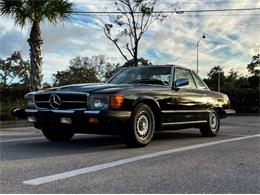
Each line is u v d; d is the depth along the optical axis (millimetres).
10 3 17719
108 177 5211
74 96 7422
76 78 57594
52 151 7320
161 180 5062
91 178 5152
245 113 28719
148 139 7914
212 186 4793
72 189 4629
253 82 61094
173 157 6703
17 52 54125
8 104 20922
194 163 6176
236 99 29734
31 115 7844
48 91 7758
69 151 7320
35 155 6859
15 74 54125
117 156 6781
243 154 7059
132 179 5105
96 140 8969
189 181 5023
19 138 9555
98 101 7266
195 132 11055
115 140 8969
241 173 5492
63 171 5547
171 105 8445
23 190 4578
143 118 7797
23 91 25641
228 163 6191
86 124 7277
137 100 7605
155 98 8023
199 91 9508
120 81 8984
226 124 15328
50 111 7555
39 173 5418
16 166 5887
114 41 29281
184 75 9281
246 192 4551
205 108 9641
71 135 8906
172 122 8547
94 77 58844
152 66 9125
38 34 18688
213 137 9859
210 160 6441
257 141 9000
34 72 18625
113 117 7219
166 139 9352
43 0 18016
